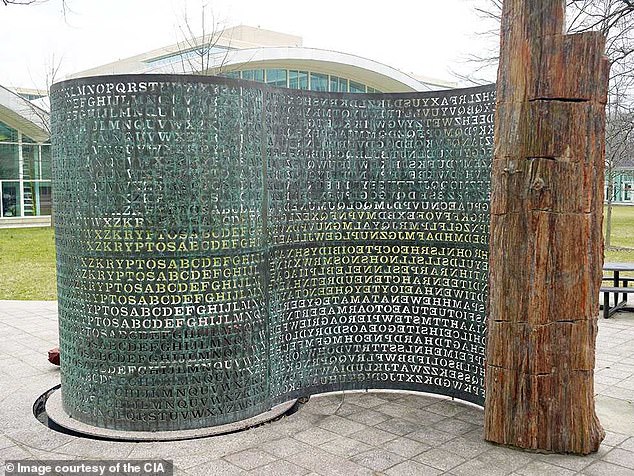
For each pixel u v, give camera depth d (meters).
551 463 4.21
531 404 4.36
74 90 4.64
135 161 4.56
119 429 4.78
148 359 4.71
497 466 4.15
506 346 4.42
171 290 4.66
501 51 4.41
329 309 5.64
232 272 4.82
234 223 4.79
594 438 4.36
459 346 5.44
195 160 4.61
